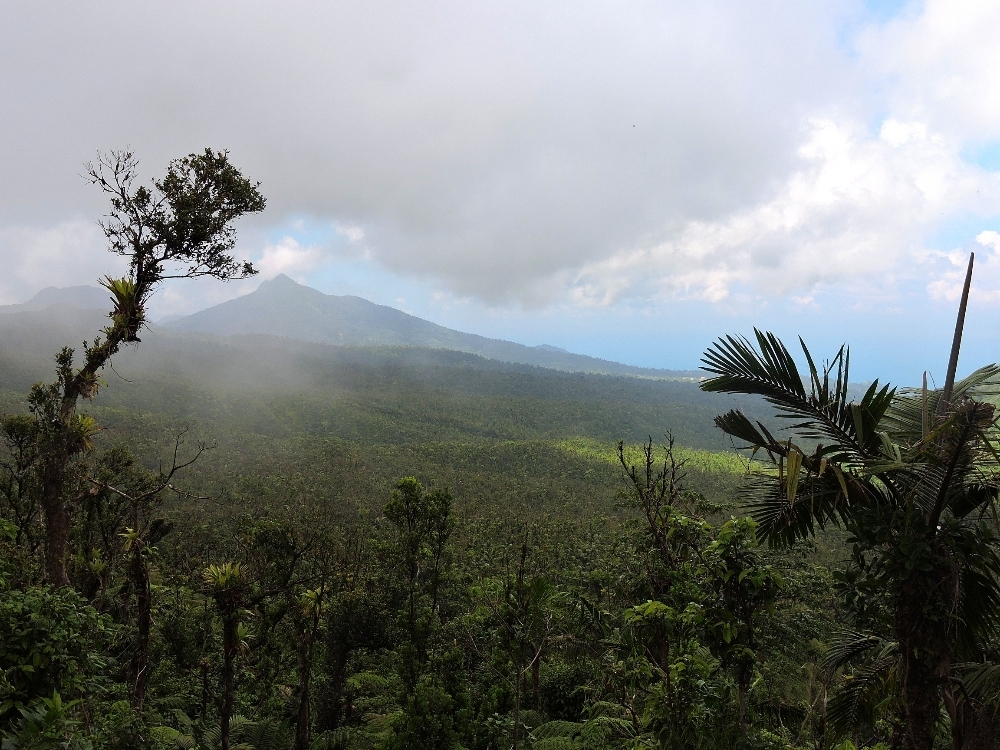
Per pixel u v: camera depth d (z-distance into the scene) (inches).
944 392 179.5
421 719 275.1
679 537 236.5
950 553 155.1
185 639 547.8
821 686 240.1
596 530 1637.6
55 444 343.6
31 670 163.3
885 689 204.7
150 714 395.9
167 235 371.9
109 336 363.3
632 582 252.5
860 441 161.6
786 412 179.3
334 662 567.8
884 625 191.0
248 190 399.5
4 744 139.3
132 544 394.9
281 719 562.3
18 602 180.5
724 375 181.0
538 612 241.1
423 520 466.9
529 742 281.7
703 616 172.1
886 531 161.2
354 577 579.2
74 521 509.4
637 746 180.2
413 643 369.1
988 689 178.2
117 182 362.6
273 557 484.1
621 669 205.3
